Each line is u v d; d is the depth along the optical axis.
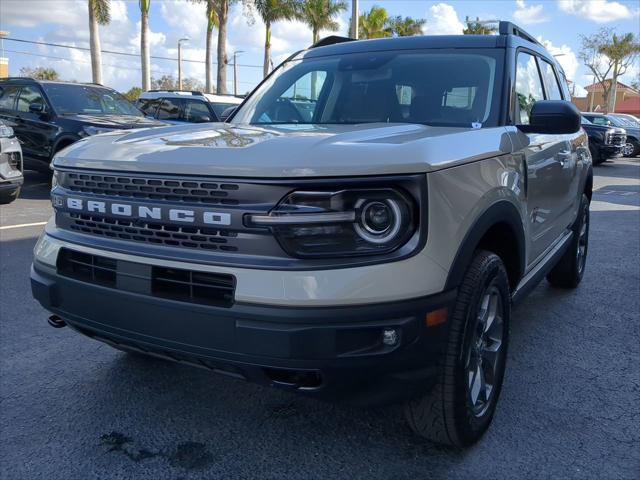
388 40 4.13
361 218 2.26
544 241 4.01
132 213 2.52
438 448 2.88
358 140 2.54
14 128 11.11
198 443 2.92
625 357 4.01
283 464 2.75
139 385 3.51
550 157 3.79
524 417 3.18
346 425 3.08
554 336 4.38
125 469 2.71
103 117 10.74
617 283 5.81
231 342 2.30
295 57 4.45
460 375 2.54
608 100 56.94
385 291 2.23
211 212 2.33
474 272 2.59
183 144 2.63
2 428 3.04
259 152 2.38
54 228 2.96
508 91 3.45
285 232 2.25
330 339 2.21
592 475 2.68
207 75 33.53
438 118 3.43
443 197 2.38
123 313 2.56
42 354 3.93
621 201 11.84
